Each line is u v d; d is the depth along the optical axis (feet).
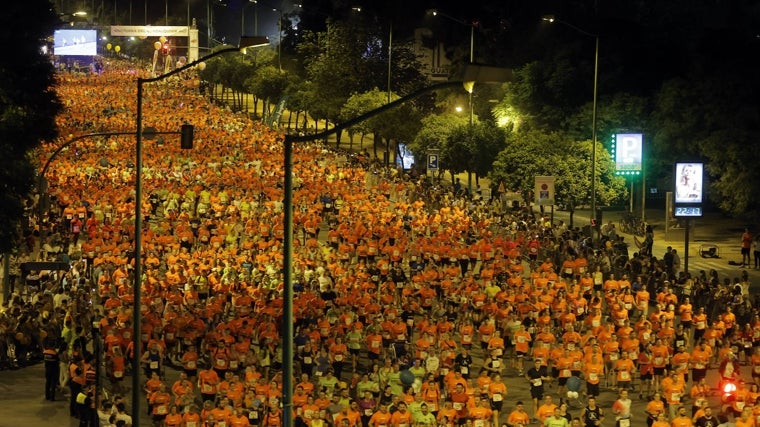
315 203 227.81
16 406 114.83
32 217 203.31
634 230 229.25
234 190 233.55
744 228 241.76
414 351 127.34
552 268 161.07
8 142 145.59
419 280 155.22
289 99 408.67
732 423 102.06
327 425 99.09
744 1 328.08
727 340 129.80
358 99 326.85
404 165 341.41
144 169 261.65
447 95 357.00
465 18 398.42
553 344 120.57
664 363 120.57
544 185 200.13
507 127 286.05
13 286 168.96
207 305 138.31
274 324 124.67
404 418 99.60
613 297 147.43
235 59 521.24
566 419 99.40
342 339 123.03
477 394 104.88
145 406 117.70
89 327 128.16
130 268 158.71
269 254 167.63
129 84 531.50
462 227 199.82
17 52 151.74
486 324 132.36
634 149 216.74
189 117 391.86
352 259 187.01
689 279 157.69
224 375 114.42
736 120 235.20
